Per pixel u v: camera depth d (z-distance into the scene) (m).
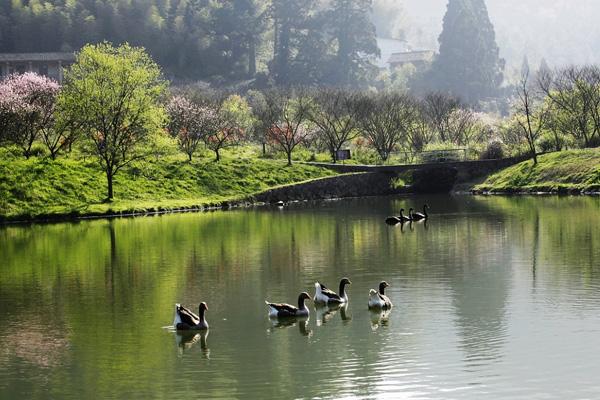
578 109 136.25
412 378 36.44
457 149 140.12
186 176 123.62
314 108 151.12
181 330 44.31
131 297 52.69
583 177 117.75
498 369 37.22
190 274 59.91
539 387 35.09
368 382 36.09
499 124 161.62
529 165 127.44
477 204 108.12
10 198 103.94
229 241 76.75
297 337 42.78
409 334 42.78
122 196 112.31
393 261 63.19
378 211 104.50
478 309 47.41
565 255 62.94
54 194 107.75
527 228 79.00
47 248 75.25
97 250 73.00
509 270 57.94
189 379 37.00
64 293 54.50
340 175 131.75
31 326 46.25
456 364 38.06
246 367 38.31
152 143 112.94
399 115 150.12
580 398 33.84
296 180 131.38
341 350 40.41
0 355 41.03
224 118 146.62
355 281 56.19
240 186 125.69
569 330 42.59
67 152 123.75
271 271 60.38
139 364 39.09
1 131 117.00
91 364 39.28
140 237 81.44
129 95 109.62
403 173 134.88
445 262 62.03
